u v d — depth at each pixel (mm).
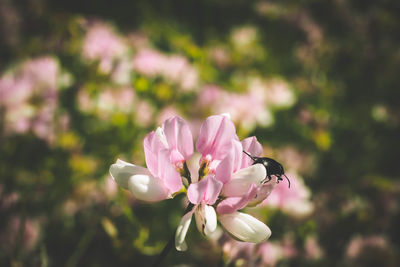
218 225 176
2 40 266
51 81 213
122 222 176
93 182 198
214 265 173
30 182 196
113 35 256
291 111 299
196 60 270
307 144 282
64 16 269
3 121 200
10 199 170
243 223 116
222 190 115
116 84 228
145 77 234
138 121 222
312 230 204
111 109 220
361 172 292
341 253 216
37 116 205
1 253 160
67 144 209
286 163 248
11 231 165
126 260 179
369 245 208
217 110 230
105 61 229
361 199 245
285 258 188
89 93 224
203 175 117
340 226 223
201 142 118
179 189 115
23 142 202
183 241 111
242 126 225
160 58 238
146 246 187
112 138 218
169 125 118
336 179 271
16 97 202
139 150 220
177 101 242
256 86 276
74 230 190
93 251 185
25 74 211
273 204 182
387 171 319
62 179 199
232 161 113
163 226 204
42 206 191
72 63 248
